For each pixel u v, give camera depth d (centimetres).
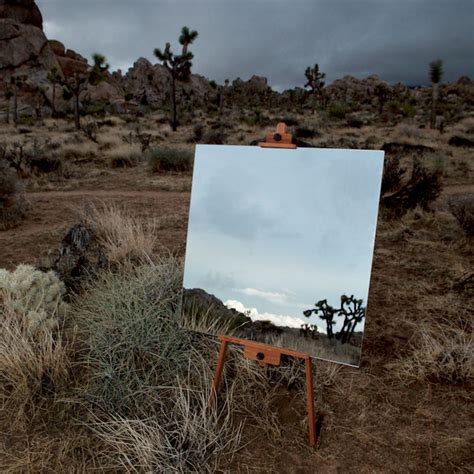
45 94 4209
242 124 2669
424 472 237
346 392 300
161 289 349
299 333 242
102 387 283
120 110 4706
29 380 297
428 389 303
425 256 549
